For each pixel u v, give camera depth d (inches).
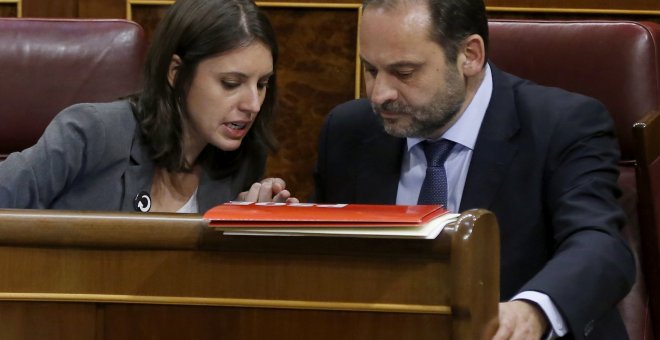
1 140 289.4
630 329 250.5
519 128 238.8
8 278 164.7
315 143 359.6
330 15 355.9
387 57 223.3
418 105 226.7
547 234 234.7
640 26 267.1
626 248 215.0
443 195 240.2
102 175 245.3
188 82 239.6
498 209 235.3
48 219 163.2
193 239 161.8
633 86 263.6
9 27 292.4
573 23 272.7
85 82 287.9
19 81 288.0
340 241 158.6
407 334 159.0
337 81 357.7
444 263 156.9
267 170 361.1
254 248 160.6
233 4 235.6
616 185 232.5
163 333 164.1
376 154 253.4
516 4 356.5
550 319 192.2
